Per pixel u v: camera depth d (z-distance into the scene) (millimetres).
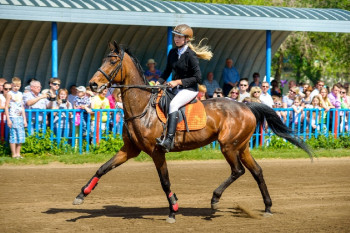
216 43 21781
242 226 8883
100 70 8875
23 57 19422
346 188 12055
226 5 20016
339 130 18078
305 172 13906
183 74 9234
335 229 8750
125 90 9055
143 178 12648
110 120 15828
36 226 8586
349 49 31344
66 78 20188
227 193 11406
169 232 8430
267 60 19406
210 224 8984
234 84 21109
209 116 9484
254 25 18359
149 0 19078
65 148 15141
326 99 18234
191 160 15289
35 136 14836
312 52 32781
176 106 9070
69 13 15961
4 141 14602
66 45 19703
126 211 9742
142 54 21047
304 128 17547
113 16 16516
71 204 10125
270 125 10219
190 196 11039
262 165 14797
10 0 15531
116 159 9273
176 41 9148
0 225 8586
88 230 8422
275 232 8523
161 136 9070
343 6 31125
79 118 15344
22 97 14586
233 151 9625
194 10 17859
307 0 31906
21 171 13016
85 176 12633
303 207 10281
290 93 18484
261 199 10914
